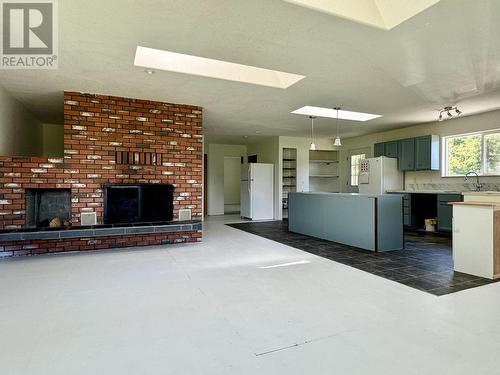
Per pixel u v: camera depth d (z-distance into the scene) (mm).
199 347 1877
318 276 3305
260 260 3994
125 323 2193
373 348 1864
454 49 3039
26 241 4223
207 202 9977
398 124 6895
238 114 5895
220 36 2809
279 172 8602
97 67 3561
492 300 2625
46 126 6766
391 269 3578
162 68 3648
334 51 3104
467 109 5492
